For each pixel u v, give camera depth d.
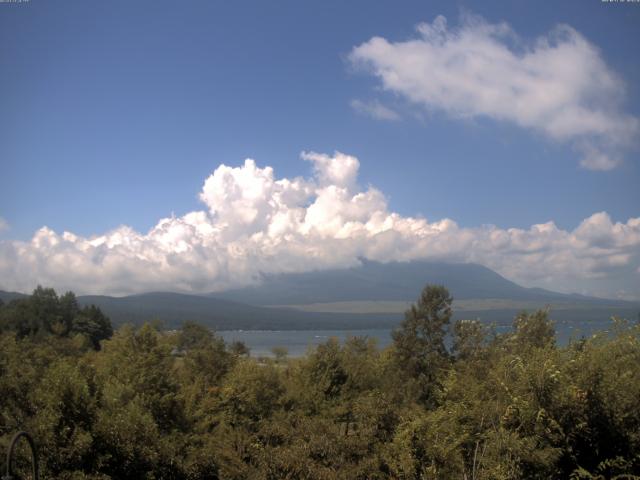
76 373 13.90
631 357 10.39
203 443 18.03
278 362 31.34
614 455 9.44
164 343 24.23
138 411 14.48
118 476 13.43
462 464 10.13
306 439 13.70
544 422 9.28
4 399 13.97
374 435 12.95
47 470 11.98
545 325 20.16
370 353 37.72
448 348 35.41
